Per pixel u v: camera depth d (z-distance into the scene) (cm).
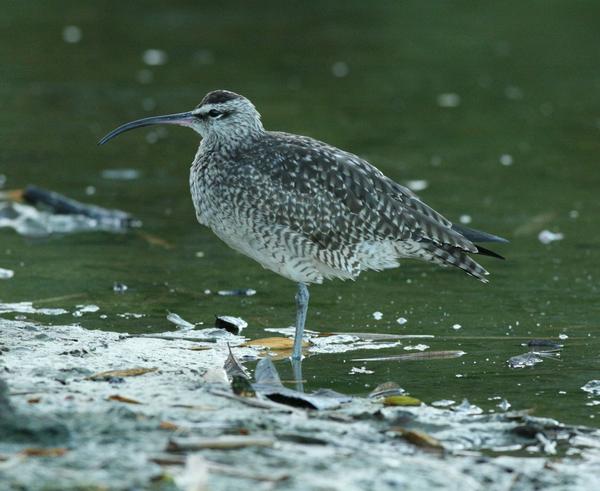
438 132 2270
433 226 1257
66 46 2866
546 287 1469
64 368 1090
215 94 1292
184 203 1864
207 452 867
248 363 1171
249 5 3369
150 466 830
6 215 1727
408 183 1939
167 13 3262
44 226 1708
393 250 1271
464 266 1271
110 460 837
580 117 2392
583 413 1041
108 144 2188
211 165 1274
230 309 1371
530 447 949
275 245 1249
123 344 1199
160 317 1328
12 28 3027
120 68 2689
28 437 873
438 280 1512
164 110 2345
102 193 1891
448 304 1405
